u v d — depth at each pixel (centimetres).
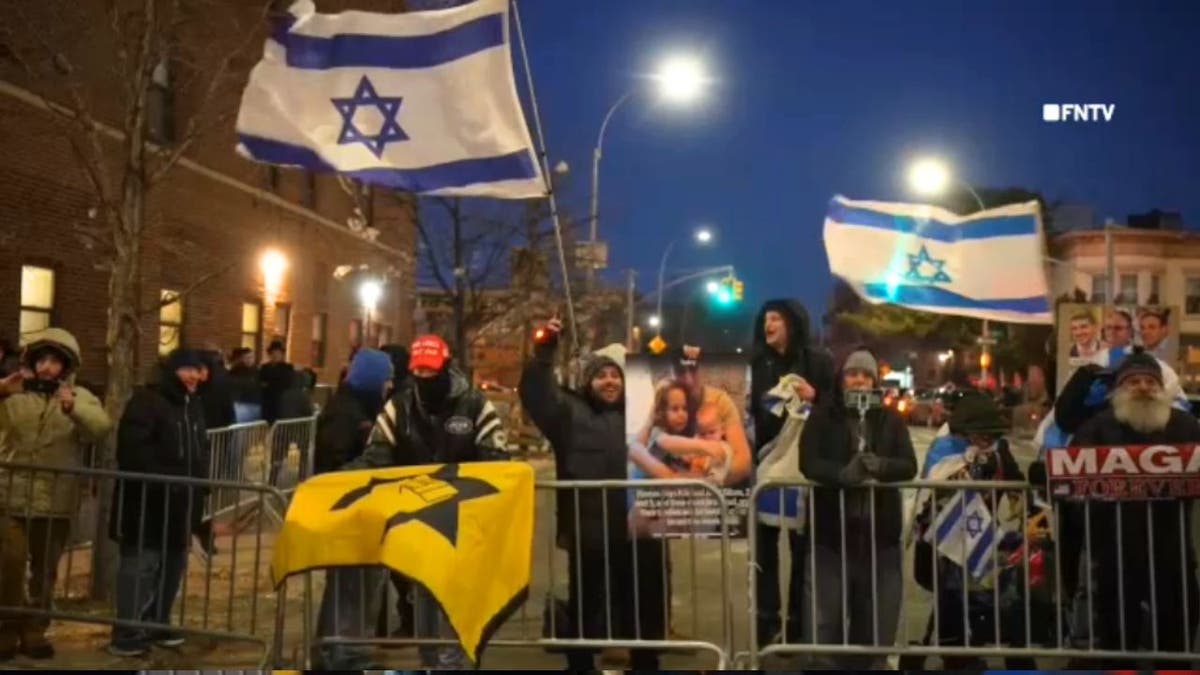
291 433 1519
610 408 723
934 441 759
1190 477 634
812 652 652
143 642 749
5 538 741
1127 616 658
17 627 743
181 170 1866
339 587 696
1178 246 5481
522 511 621
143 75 998
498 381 3981
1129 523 652
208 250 2005
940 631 716
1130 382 655
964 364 4750
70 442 789
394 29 770
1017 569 701
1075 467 639
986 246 911
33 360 786
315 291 2556
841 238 921
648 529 689
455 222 2623
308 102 772
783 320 747
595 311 3294
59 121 1183
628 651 703
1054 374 1067
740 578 934
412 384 715
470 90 761
